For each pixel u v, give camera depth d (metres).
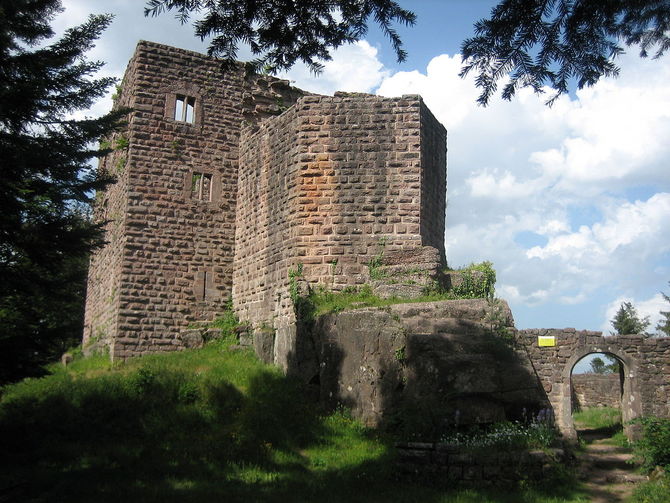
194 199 21.64
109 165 23.62
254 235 20.62
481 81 7.66
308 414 14.62
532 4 6.87
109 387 15.70
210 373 16.88
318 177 18.36
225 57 8.55
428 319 14.78
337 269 17.72
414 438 12.62
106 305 21.67
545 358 17.33
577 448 15.23
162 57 21.89
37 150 11.80
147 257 20.58
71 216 13.01
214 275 21.48
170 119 21.69
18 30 11.96
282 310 18.23
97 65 12.51
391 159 18.28
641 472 11.88
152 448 12.59
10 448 12.47
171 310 20.58
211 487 10.33
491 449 11.46
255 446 12.67
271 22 8.16
